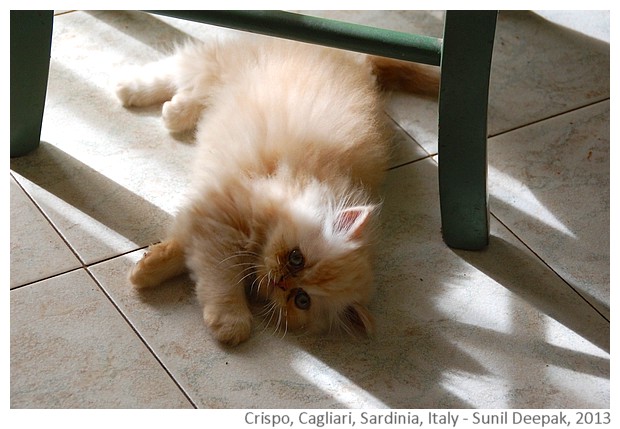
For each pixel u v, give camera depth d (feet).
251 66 3.78
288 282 3.36
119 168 3.70
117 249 3.48
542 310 3.46
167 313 3.35
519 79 4.20
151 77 3.89
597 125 4.04
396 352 3.34
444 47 3.26
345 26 3.28
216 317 3.31
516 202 3.76
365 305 3.43
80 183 3.63
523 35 4.39
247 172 3.48
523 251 3.61
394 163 3.84
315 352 3.33
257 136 3.52
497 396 3.26
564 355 3.36
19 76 3.50
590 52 4.35
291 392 3.23
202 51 3.85
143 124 3.85
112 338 3.28
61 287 3.37
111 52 4.09
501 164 3.87
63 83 3.93
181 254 3.41
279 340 3.35
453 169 3.45
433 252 3.59
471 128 3.37
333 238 3.36
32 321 3.28
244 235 3.42
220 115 3.68
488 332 3.40
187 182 3.69
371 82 3.84
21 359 3.21
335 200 3.44
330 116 3.55
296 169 3.46
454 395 3.25
